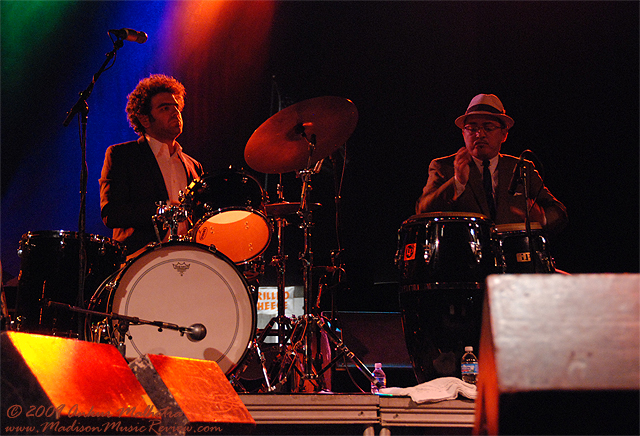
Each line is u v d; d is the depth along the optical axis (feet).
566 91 16.20
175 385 5.05
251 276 10.88
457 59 17.13
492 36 16.94
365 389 12.52
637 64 15.79
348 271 13.75
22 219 17.92
